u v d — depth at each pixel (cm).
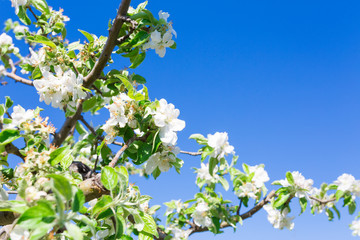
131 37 308
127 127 245
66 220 125
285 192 389
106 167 175
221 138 277
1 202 141
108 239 209
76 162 273
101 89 351
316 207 451
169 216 462
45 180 156
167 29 303
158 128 243
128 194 194
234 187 447
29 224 118
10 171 233
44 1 344
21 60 365
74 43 338
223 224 434
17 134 203
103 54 293
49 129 224
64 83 253
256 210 424
